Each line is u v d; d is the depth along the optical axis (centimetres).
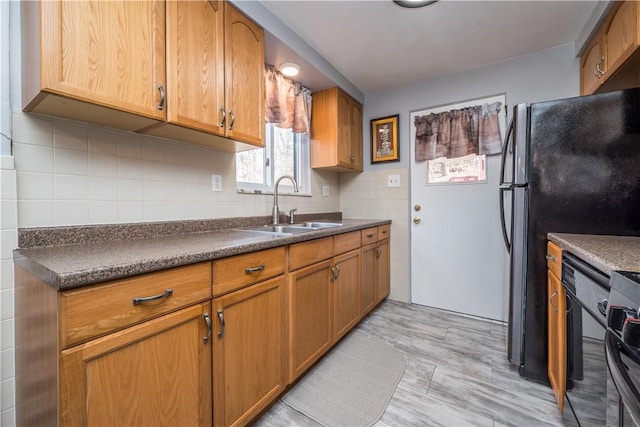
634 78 165
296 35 195
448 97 261
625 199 135
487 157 246
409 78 269
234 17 151
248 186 213
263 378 131
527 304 161
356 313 219
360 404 145
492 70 242
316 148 269
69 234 118
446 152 258
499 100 239
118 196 135
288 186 252
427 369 174
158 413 90
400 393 153
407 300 285
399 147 287
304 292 158
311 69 221
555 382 138
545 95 222
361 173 308
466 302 256
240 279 118
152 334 88
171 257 92
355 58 231
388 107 292
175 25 123
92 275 74
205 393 104
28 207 108
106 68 103
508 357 174
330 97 259
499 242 242
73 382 72
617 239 123
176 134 144
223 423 111
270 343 135
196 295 101
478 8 173
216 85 141
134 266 82
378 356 189
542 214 153
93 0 100
